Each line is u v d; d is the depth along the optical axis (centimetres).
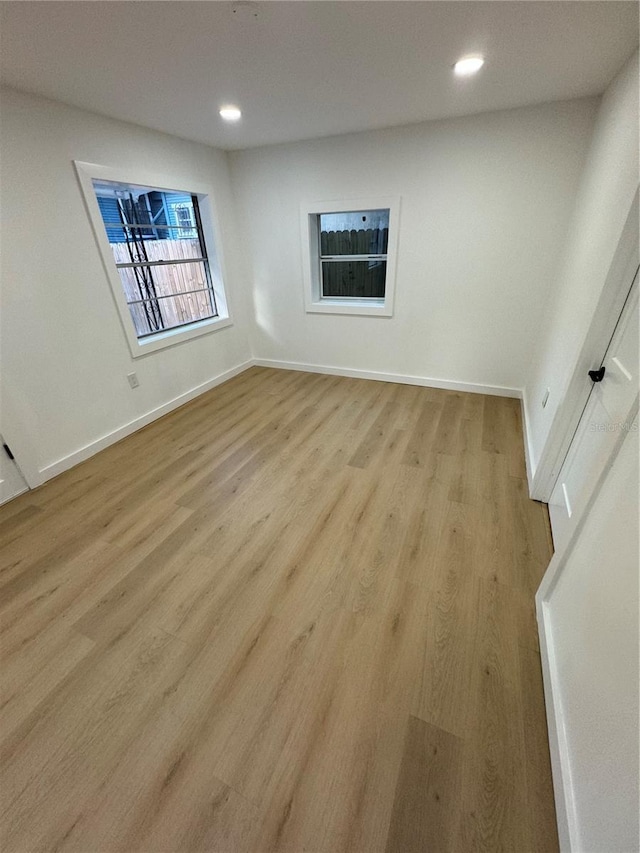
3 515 203
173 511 203
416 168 283
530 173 257
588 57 170
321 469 236
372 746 106
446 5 130
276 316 397
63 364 234
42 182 207
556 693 108
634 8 132
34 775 102
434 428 283
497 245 286
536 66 180
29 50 152
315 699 117
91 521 197
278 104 222
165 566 168
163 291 323
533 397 268
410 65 176
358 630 138
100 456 259
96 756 105
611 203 160
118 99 206
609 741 76
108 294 256
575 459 168
